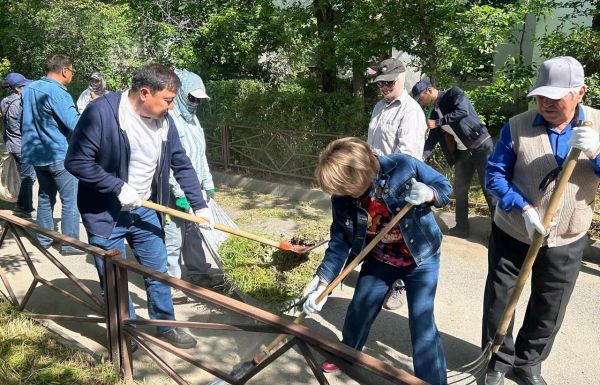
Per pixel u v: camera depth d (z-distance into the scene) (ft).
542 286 9.31
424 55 20.68
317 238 12.83
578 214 8.69
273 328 7.50
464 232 17.52
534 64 21.52
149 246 10.99
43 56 34.99
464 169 16.67
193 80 12.71
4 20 38.68
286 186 22.75
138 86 9.55
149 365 10.87
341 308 13.15
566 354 11.12
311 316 12.77
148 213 10.90
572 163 7.46
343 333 9.50
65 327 12.28
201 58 33.06
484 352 9.04
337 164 7.76
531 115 8.82
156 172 10.60
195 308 13.25
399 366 10.88
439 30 19.47
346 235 9.21
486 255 16.16
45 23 34.53
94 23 32.60
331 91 28.32
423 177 8.66
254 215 20.21
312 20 25.89
